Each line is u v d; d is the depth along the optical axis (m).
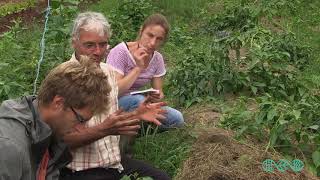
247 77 6.17
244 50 7.51
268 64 6.39
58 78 2.87
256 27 7.43
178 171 4.47
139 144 4.79
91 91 2.88
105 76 2.96
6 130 2.81
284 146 4.74
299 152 4.71
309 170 4.52
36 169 3.00
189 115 5.65
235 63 6.57
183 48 7.98
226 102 6.00
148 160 4.68
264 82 6.23
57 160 3.09
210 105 5.87
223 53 6.27
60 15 6.11
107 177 3.84
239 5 9.05
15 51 6.82
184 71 6.21
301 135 4.80
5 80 5.54
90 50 4.10
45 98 2.89
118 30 8.15
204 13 9.56
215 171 4.29
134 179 3.96
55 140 3.07
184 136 4.97
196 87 6.11
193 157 4.54
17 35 8.18
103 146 3.79
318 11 9.56
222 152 4.51
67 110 2.90
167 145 4.84
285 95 6.04
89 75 2.88
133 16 8.62
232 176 4.26
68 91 2.85
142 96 4.71
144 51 4.61
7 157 2.71
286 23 8.92
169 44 7.98
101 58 4.18
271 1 9.33
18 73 5.94
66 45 6.16
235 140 4.75
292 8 9.45
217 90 6.14
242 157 4.44
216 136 4.75
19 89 5.38
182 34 8.52
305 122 4.83
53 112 2.91
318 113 4.89
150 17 4.83
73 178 3.74
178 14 9.66
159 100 4.90
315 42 8.16
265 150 4.56
